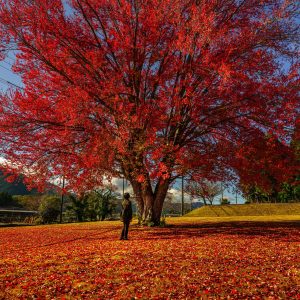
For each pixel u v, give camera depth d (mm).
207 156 16438
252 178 17766
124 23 16266
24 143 16312
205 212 46031
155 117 14984
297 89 15500
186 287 6590
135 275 7492
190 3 16688
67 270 8094
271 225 19922
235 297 6004
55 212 41531
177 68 16047
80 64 17094
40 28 15547
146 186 18141
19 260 9547
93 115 15594
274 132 15961
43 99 15891
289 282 6871
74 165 16797
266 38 16391
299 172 17281
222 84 14266
